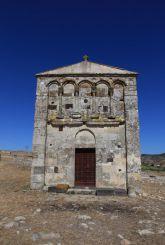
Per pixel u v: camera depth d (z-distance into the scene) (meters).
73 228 8.98
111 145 17.41
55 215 10.52
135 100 17.91
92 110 18.14
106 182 16.88
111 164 17.12
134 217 10.75
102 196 15.44
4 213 10.60
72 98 18.42
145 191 18.92
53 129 17.92
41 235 8.14
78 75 18.67
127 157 16.95
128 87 18.20
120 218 10.50
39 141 17.64
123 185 16.77
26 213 10.71
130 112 17.70
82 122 17.80
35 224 9.23
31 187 16.92
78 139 17.73
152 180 27.77
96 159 17.25
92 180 17.27
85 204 12.70
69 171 17.22
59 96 18.47
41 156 17.38
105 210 11.72
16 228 8.73
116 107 18.06
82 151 17.69
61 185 16.52
